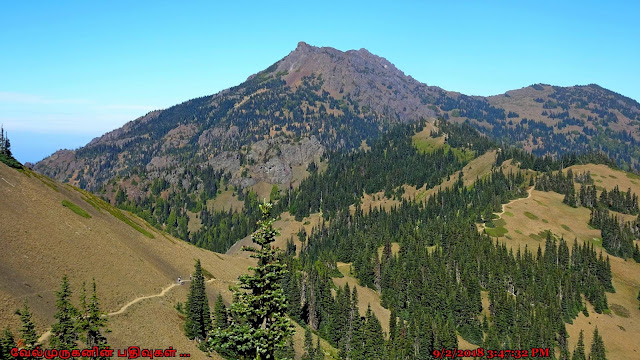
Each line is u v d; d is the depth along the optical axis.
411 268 194.12
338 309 149.88
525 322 157.38
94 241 123.12
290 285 151.12
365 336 135.00
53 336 72.12
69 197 146.50
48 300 86.12
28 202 121.31
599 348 151.00
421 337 144.00
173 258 150.50
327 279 168.38
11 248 95.38
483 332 162.00
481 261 194.00
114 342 84.94
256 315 38.97
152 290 116.38
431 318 156.00
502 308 163.12
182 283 133.12
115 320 92.44
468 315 162.50
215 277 152.88
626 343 165.00
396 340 141.88
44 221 116.19
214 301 129.62
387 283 184.88
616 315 180.62
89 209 147.25
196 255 170.38
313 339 139.12
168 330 100.56
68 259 105.44
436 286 174.75
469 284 176.25
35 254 98.69
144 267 127.38
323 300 159.25
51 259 100.75
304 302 155.00
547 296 174.75
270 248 39.53
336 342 145.62
